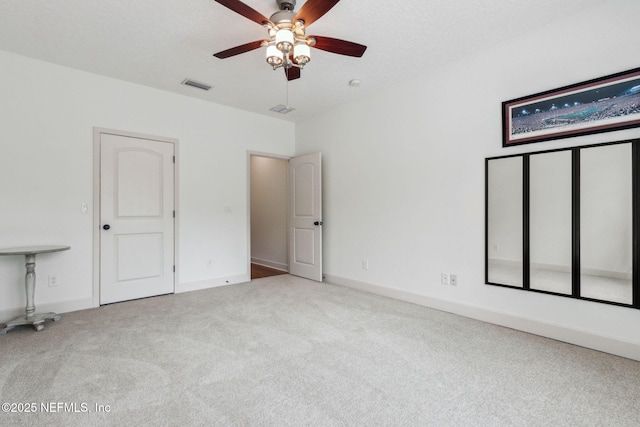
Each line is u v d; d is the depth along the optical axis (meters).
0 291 2.93
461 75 3.11
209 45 2.87
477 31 2.65
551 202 2.55
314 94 4.06
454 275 3.18
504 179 2.81
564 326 2.48
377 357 2.21
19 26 2.57
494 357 2.21
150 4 2.30
